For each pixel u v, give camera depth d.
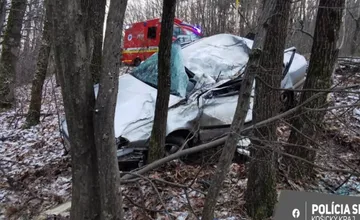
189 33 14.27
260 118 3.70
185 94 5.56
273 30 3.64
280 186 4.27
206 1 17.41
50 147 7.30
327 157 4.56
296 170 4.33
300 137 4.38
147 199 4.23
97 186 2.46
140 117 5.19
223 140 2.88
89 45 2.56
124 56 17.66
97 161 2.38
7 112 10.88
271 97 3.69
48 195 4.96
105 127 2.30
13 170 6.32
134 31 17.58
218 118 5.53
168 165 4.96
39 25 11.62
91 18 2.61
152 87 5.89
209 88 5.67
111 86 2.28
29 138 8.31
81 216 2.46
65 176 5.64
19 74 14.20
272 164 3.76
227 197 4.26
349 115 5.78
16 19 10.83
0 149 7.78
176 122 5.28
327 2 4.50
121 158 4.95
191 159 5.34
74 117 2.36
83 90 2.35
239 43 6.61
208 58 6.19
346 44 10.80
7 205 4.88
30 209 4.70
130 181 2.88
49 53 9.67
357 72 4.33
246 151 4.51
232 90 5.82
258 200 3.88
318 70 4.56
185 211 4.05
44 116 9.73
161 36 4.71
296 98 6.40
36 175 5.79
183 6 19.11
